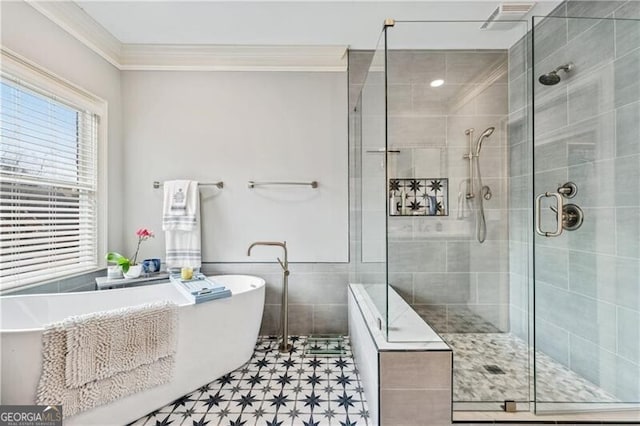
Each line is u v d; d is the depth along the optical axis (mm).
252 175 2699
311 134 2699
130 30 2352
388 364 1422
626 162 1590
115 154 2592
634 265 1564
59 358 1337
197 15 2162
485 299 2363
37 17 1897
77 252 2285
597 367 1715
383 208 1798
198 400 1761
